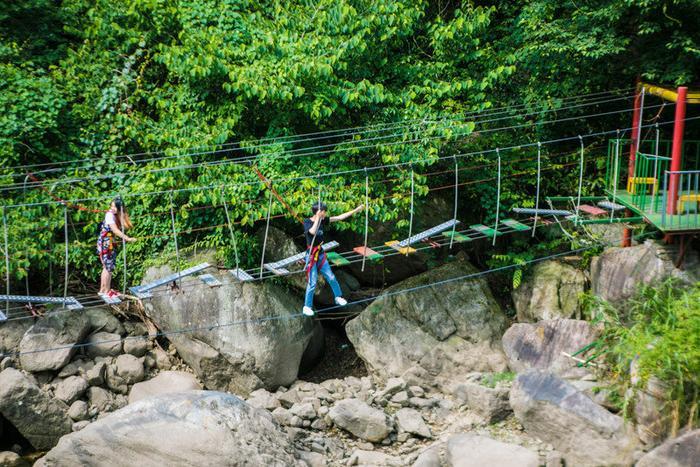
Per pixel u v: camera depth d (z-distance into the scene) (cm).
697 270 1234
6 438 1314
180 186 1405
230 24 1477
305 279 1511
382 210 1411
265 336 1411
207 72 1359
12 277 1451
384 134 1461
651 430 1101
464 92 1547
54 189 1425
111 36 1559
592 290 1407
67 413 1315
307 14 1490
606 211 1303
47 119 1435
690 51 1282
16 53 1503
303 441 1255
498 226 1559
